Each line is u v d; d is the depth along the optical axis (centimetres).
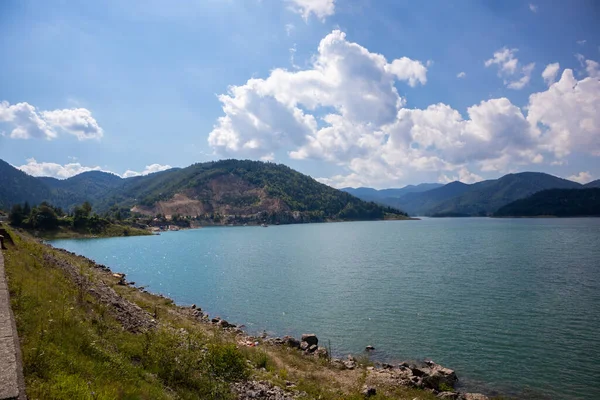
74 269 3098
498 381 2309
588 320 3441
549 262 7162
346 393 1844
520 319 3516
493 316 3628
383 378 2191
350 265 7444
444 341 3003
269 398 1475
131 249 11675
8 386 675
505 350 2786
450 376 2286
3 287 1309
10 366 754
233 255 9825
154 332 1714
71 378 843
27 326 1036
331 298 4534
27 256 2400
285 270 6944
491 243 11675
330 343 3000
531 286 4962
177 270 7062
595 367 2466
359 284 5375
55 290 1617
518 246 10444
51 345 969
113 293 2594
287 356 2459
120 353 1259
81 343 1091
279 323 3569
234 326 3338
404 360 2650
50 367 855
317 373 2183
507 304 4062
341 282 5569
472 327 3322
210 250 11431
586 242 11181
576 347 2808
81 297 1742
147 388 1045
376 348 2878
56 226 16250
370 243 13075
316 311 3962
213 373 1496
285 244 13588
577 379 2311
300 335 3219
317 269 7000
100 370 998
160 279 6034
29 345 910
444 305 4081
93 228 17550
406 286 5141
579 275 5716
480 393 2153
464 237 14725
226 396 1335
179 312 3425
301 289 5122
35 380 777
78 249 11350
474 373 2422
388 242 13288
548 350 2762
